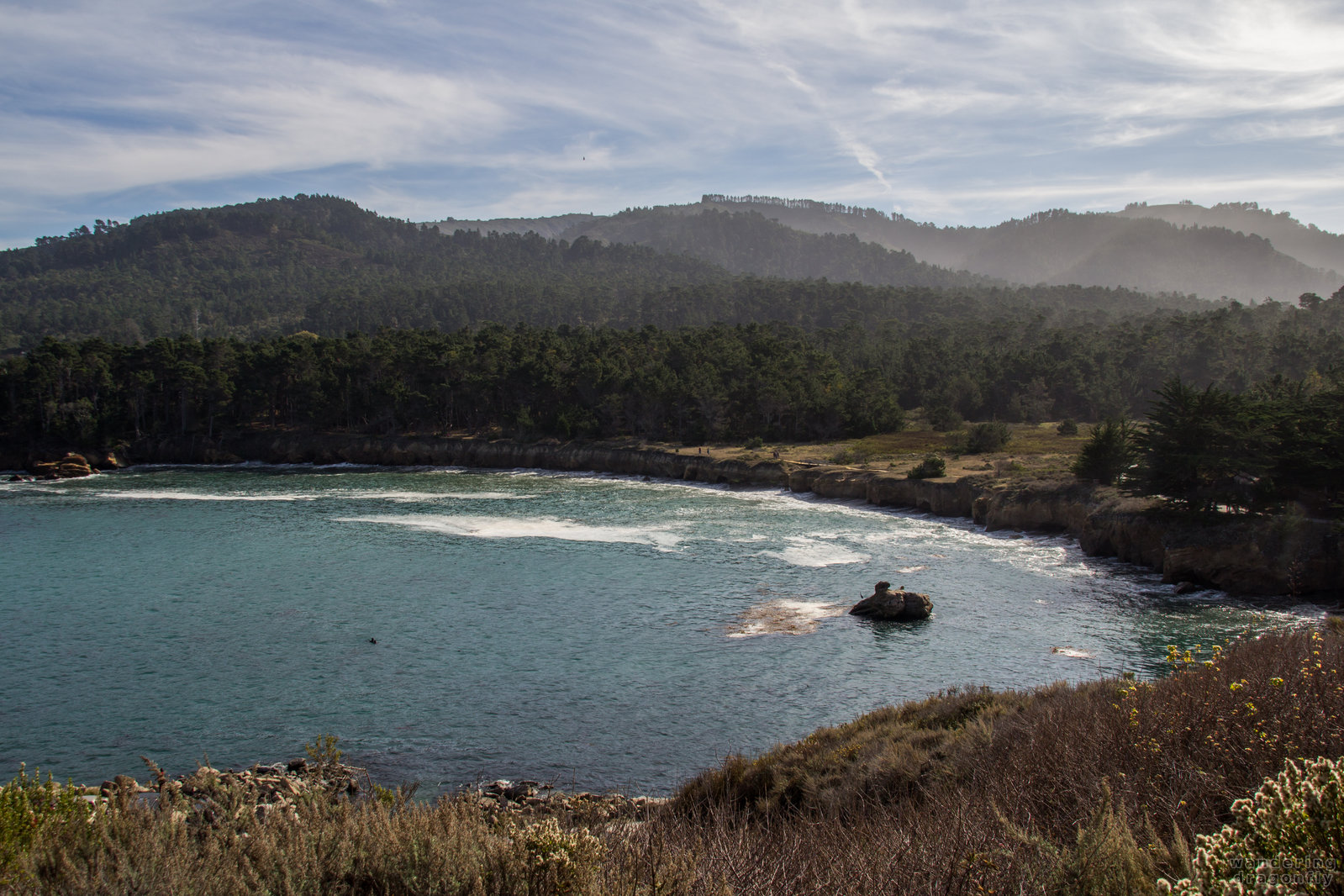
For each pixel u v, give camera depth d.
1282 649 17.55
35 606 43.72
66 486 96.19
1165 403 54.81
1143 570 52.38
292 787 19.75
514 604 43.66
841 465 91.62
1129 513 54.84
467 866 9.23
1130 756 12.29
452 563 53.62
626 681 32.41
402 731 27.72
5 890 8.68
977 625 40.22
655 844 9.88
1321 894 6.54
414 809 11.35
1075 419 131.75
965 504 73.12
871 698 30.62
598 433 120.19
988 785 12.97
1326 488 50.75
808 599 44.72
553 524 69.06
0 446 116.00
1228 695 13.22
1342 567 45.88
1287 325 172.12
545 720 28.62
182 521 70.81
